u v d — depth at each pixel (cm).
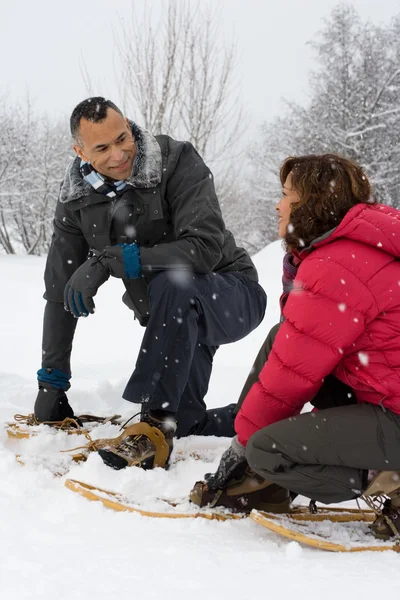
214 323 269
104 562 166
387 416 190
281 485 196
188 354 258
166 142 280
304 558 179
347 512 224
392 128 2236
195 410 301
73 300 262
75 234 293
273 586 155
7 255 1906
